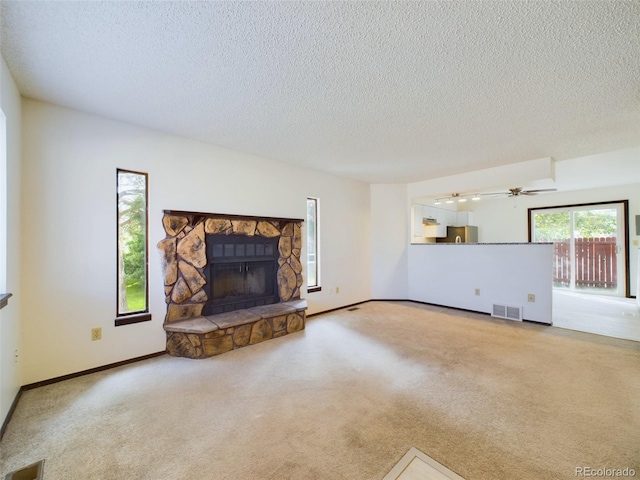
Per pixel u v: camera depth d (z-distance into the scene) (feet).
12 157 6.40
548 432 5.55
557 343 10.42
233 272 11.43
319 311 14.87
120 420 6.00
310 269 15.06
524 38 5.08
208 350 9.29
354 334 11.54
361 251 17.46
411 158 12.53
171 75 6.33
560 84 6.65
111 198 8.56
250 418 6.05
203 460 4.91
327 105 7.68
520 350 9.74
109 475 4.60
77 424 5.88
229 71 6.16
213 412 6.28
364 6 4.39
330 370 8.30
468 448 5.14
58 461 4.90
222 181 11.09
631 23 4.68
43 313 7.45
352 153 11.84
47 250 7.52
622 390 7.07
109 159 8.54
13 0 4.24
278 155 12.11
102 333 8.38
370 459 4.89
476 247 15.08
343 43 5.24
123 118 8.52
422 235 20.26
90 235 8.20
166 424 5.87
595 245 20.47
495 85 6.69
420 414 6.15
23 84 6.66
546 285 12.83
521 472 4.58
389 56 5.62
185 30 4.93
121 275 8.97
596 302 17.42
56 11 4.50
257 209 12.20
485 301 14.73
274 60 5.78
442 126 9.05
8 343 6.12
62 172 7.75
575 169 14.61
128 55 5.64
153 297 9.40
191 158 10.28
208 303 10.66
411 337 11.14
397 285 18.11
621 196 19.21
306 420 5.97
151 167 9.37
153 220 9.44
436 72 6.16
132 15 4.60
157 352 9.42
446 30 4.89
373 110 7.96
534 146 10.97
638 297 16.43
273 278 12.78
